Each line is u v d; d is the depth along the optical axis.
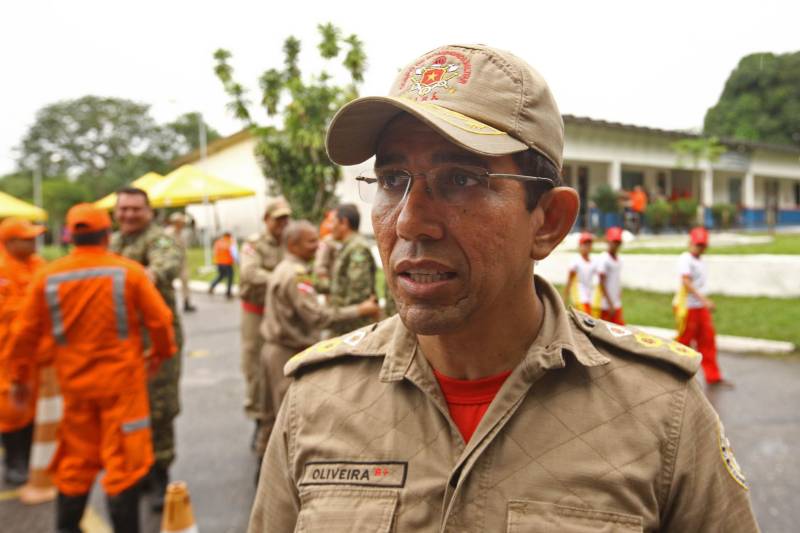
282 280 4.06
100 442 3.19
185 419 5.78
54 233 43.47
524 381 1.07
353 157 1.16
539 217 1.09
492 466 1.04
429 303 1.02
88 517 3.90
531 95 1.06
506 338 1.12
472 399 1.13
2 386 4.37
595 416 1.05
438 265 1.01
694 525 1.04
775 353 7.40
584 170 21.88
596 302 6.88
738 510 1.07
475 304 1.03
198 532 3.60
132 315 3.20
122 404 3.13
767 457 4.38
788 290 9.68
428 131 1.03
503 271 1.04
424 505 1.06
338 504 1.11
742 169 25.78
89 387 3.10
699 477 1.04
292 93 13.48
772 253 11.66
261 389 4.20
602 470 1.01
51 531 3.74
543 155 1.07
